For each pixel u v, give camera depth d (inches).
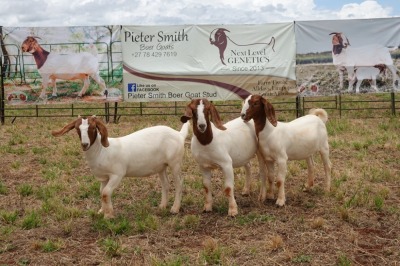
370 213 176.7
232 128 181.2
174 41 381.7
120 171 170.6
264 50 380.8
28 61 383.9
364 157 263.3
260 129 182.9
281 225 166.7
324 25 378.3
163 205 186.5
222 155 172.4
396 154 269.7
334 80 384.2
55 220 177.5
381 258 140.0
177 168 181.3
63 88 386.9
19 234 163.6
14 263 141.9
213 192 210.5
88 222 174.9
